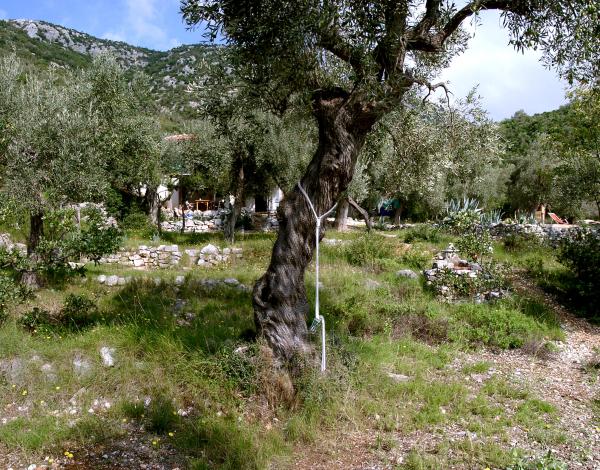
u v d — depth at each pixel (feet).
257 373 16.93
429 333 25.91
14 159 28.19
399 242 52.70
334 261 44.01
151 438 14.96
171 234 70.13
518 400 18.67
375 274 39.83
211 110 22.27
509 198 122.31
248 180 69.15
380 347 22.68
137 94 62.34
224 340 19.94
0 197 27.48
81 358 18.72
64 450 14.19
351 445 14.79
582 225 55.01
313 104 17.71
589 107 41.52
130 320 23.00
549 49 19.92
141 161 59.88
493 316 27.48
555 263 45.73
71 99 33.96
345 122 17.10
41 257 25.85
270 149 57.77
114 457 13.89
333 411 16.21
